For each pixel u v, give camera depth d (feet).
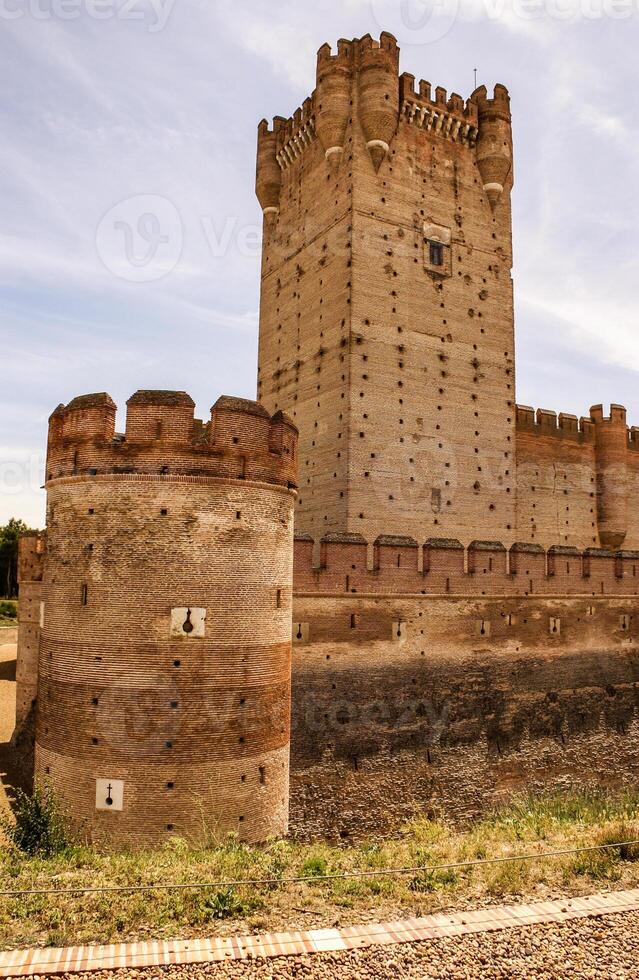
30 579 99.66
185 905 41.37
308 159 142.00
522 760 100.22
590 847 51.47
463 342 134.21
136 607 59.41
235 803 59.62
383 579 91.97
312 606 85.87
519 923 40.22
